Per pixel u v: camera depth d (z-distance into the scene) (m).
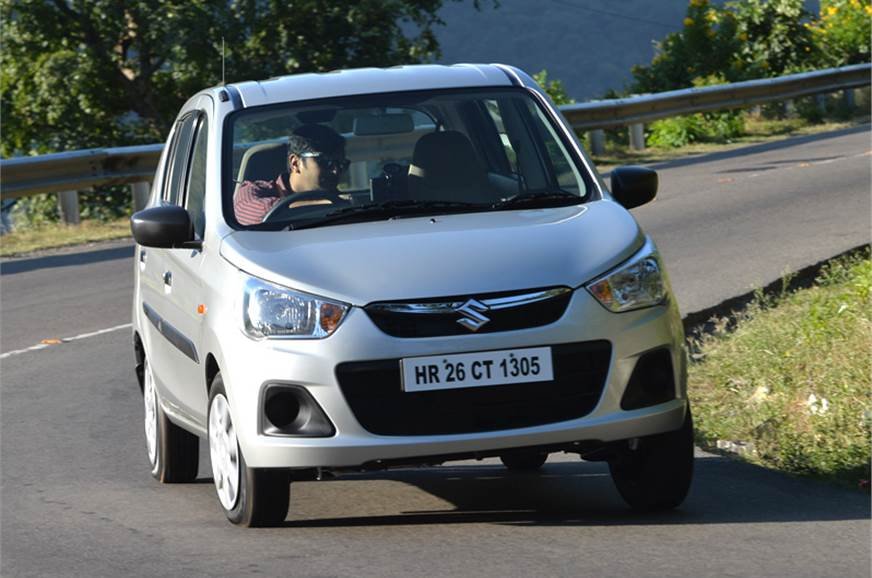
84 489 14.74
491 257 11.46
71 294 28.67
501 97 13.85
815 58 69.44
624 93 67.19
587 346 11.21
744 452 14.63
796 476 13.48
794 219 32.00
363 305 11.15
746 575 9.95
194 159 14.23
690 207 35.84
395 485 14.32
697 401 16.98
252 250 12.02
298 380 11.15
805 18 74.94
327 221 12.56
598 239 11.84
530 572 10.24
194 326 12.63
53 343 23.86
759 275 25.12
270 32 56.31
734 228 31.55
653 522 11.83
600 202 12.80
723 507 12.29
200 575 10.73
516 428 11.10
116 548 11.99
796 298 22.25
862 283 20.23
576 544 11.09
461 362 11.03
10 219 59.31
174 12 54.88
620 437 11.29
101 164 40.22
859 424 14.72
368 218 12.62
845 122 62.19
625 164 49.75
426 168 13.11
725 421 15.73
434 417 11.05
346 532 11.97
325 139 13.15
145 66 60.81
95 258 33.72
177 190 14.62
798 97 63.16
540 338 11.12
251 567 10.84
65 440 17.31
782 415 15.51
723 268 26.33
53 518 13.45
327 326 11.17
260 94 13.94
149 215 12.86
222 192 13.01
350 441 11.04
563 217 12.34
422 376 11.02
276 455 11.23
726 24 66.69
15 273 31.98
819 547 10.69
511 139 13.53
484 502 13.27
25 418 18.70
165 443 14.68
